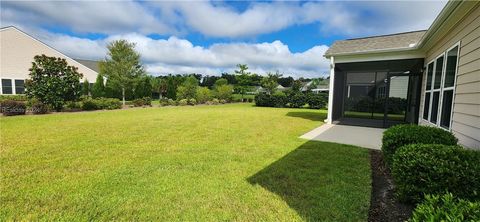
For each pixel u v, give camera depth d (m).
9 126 7.36
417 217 1.45
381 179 3.39
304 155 4.46
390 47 7.91
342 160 4.16
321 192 2.85
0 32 17.27
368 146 5.34
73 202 2.54
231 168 3.69
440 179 2.24
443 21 4.35
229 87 25.08
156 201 2.58
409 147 2.68
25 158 4.07
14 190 2.81
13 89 17.98
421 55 7.29
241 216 2.31
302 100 18.12
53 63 12.02
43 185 2.96
